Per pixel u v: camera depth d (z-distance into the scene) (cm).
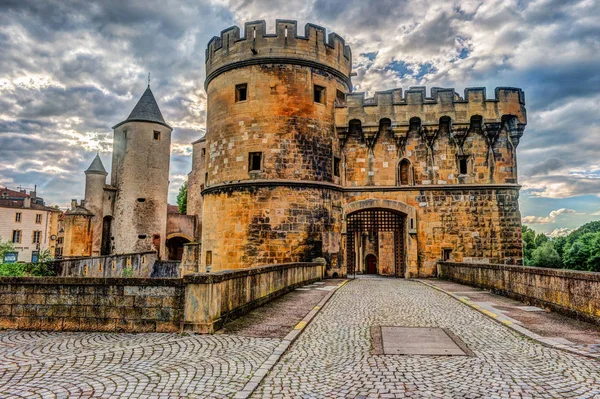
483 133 2808
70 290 966
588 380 632
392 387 609
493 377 651
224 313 1023
